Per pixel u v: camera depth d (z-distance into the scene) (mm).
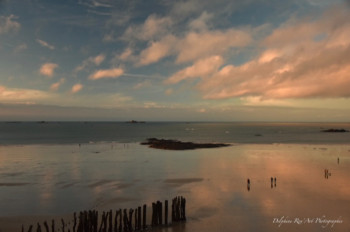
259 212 21281
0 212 21469
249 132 177375
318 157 53438
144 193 26938
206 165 43562
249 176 34750
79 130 189125
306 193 26625
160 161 48000
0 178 33688
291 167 41531
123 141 94875
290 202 23812
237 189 28234
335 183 30688
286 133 162750
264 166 42531
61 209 22328
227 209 22000
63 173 36906
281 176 34688
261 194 26328
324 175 35250
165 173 36906
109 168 40781
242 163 45625
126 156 54875
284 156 55031
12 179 33094
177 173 36875
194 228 18172
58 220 19812
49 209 22297
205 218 20016
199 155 56469
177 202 19656
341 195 25859
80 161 48031
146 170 39156
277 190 27734
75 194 26578
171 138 117750
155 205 18516
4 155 56531
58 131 171625
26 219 19984
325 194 26203
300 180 32281
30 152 62000
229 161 47969
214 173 36844
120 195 26234
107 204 23641
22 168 40781
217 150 66312
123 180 32594
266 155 56656
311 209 22000
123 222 18438
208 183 30984
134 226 18344
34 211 21781
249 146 77250
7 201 24344
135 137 119812
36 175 35531
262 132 177750
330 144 85375
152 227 18250
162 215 20656
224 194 26422
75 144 82812
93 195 26234
